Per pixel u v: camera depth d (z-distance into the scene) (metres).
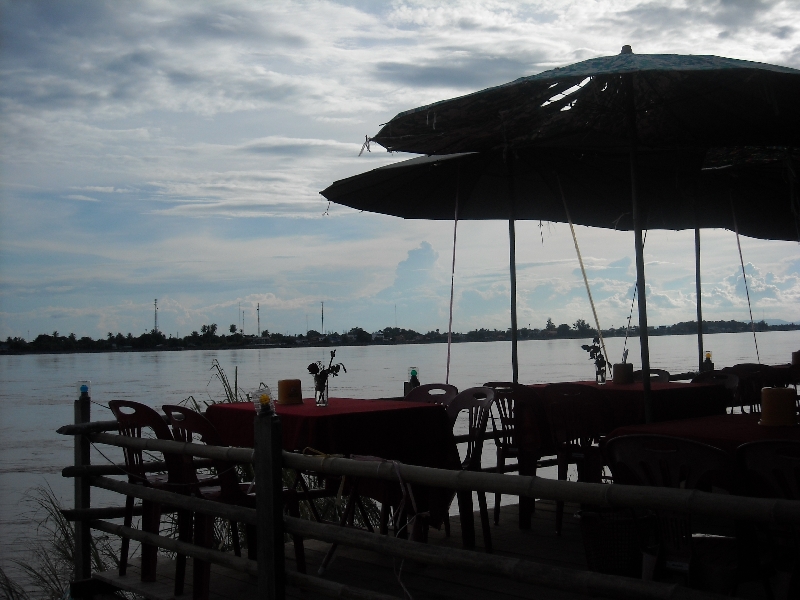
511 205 6.45
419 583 3.91
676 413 5.23
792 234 8.32
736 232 7.71
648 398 4.84
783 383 7.33
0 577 6.25
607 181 6.91
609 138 5.70
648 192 7.09
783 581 2.62
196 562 3.89
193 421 3.96
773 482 2.54
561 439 5.07
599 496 2.32
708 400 5.47
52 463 15.56
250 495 3.95
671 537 2.79
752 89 4.51
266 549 3.29
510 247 6.48
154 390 34.44
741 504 2.05
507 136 5.32
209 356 143.12
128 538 4.48
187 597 4.04
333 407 4.56
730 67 3.73
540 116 5.07
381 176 6.33
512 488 2.53
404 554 2.84
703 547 2.96
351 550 4.67
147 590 4.23
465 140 5.34
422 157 6.45
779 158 6.60
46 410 29.77
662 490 2.21
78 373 70.19
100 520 4.78
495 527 5.04
